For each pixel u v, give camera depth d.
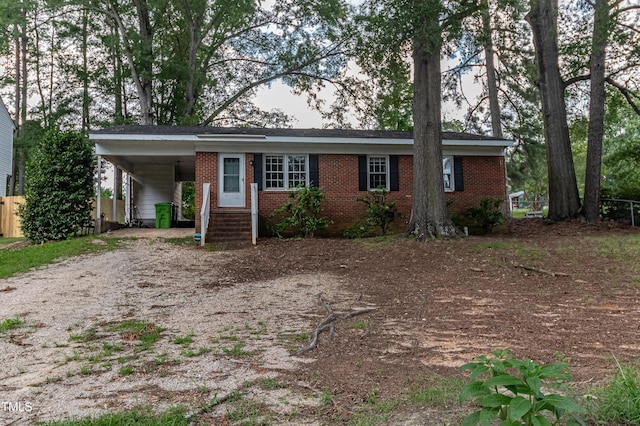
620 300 6.54
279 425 2.88
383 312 6.30
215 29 26.84
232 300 7.11
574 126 21.53
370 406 3.15
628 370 3.59
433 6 9.69
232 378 3.80
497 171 16.55
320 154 15.56
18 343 4.89
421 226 12.46
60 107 25.44
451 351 4.54
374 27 10.80
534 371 2.31
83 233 14.46
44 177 13.78
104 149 14.84
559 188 16.59
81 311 6.33
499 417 2.62
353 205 15.59
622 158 20.78
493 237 13.27
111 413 3.04
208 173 14.82
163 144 15.05
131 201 19.78
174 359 4.34
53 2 21.80
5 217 19.06
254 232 13.11
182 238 14.16
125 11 24.42
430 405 3.13
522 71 21.72
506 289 7.48
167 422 2.86
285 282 8.50
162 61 23.58
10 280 8.43
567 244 11.20
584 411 2.14
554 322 5.52
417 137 12.67
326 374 3.88
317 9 24.95
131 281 8.46
